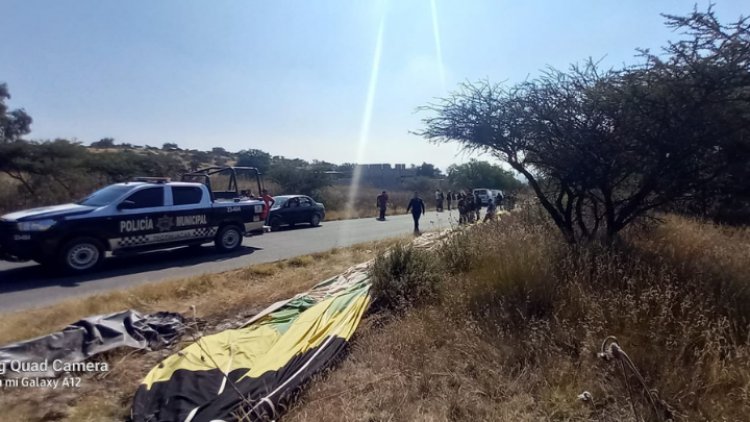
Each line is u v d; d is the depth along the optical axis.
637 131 5.91
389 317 5.23
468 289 5.20
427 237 10.88
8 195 18.78
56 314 5.78
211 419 3.05
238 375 3.79
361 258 10.28
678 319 3.87
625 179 7.07
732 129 5.43
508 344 4.00
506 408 3.15
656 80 5.79
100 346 4.54
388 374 3.76
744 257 5.86
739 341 3.70
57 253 8.70
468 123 7.40
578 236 7.46
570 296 4.57
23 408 3.46
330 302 5.61
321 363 3.96
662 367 3.32
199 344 4.29
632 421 2.88
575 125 6.54
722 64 5.39
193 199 11.07
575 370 3.45
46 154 20.77
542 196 7.72
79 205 9.61
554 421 2.99
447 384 3.56
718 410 2.88
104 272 9.23
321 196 29.00
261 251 12.17
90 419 3.35
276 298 6.75
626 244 6.35
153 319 5.48
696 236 7.25
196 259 10.85
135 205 9.93
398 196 38.16
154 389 3.57
